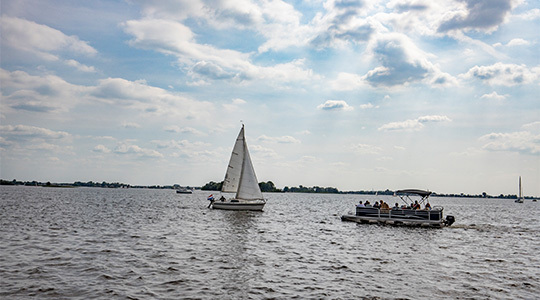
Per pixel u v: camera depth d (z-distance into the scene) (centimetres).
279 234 3794
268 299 1652
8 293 1623
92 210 6644
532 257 2777
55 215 5359
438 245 3225
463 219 6700
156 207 8125
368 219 4981
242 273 2083
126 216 5538
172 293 1695
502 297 1756
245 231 3988
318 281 1964
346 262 2458
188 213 6309
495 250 3048
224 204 6625
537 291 1866
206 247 2886
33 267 2075
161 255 2511
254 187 6412
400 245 3183
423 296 1748
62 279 1862
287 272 2141
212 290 1756
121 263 2236
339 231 4112
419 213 4591
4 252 2464
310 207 10369
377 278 2056
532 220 6800
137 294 1667
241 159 6438
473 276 2153
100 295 1636
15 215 5144
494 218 7181
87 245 2820
